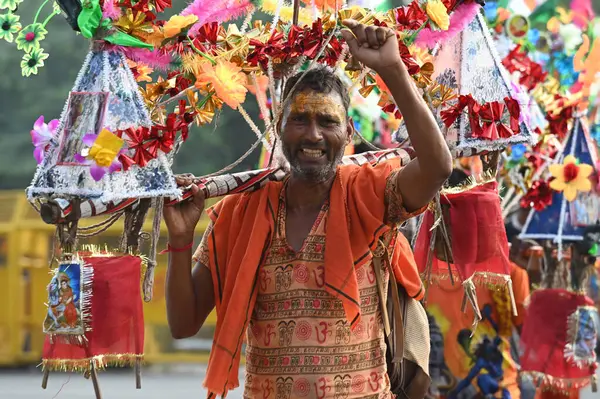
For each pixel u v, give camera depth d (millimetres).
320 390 5195
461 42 6379
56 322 5453
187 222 5492
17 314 22172
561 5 8836
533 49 8766
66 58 23812
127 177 5152
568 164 8461
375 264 5406
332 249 5191
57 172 5137
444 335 9062
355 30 4926
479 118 6180
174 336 5715
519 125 6266
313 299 5254
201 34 5578
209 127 21375
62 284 5434
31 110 25125
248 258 5316
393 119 8648
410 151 6008
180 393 18672
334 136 5230
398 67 4883
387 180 5234
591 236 8586
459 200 6359
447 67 6430
